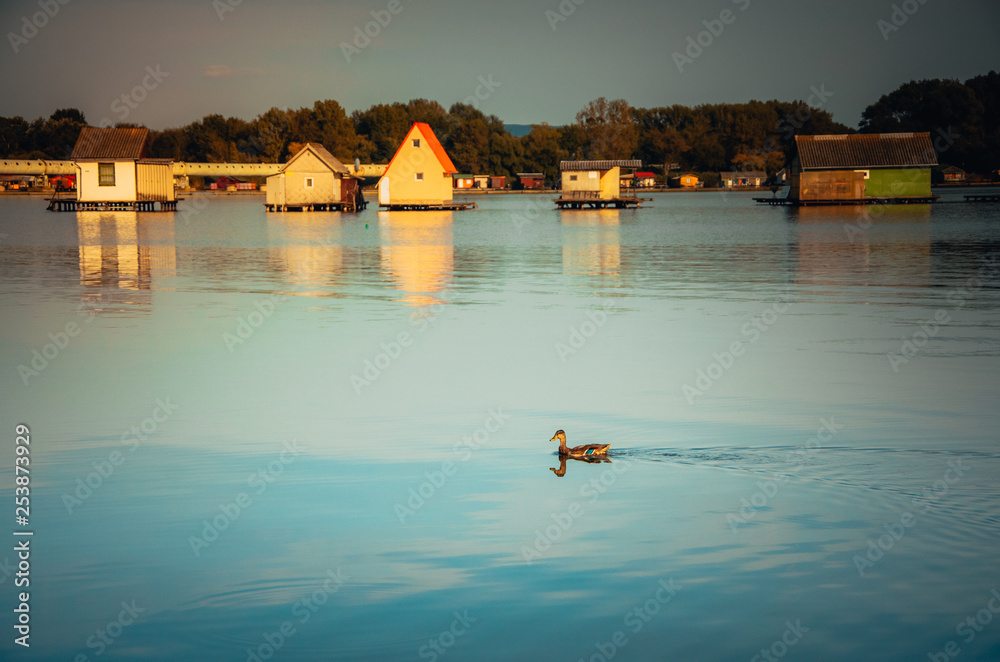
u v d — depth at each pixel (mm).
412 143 85875
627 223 68625
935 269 34094
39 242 50938
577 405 14961
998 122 126250
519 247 47438
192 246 48562
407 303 27047
